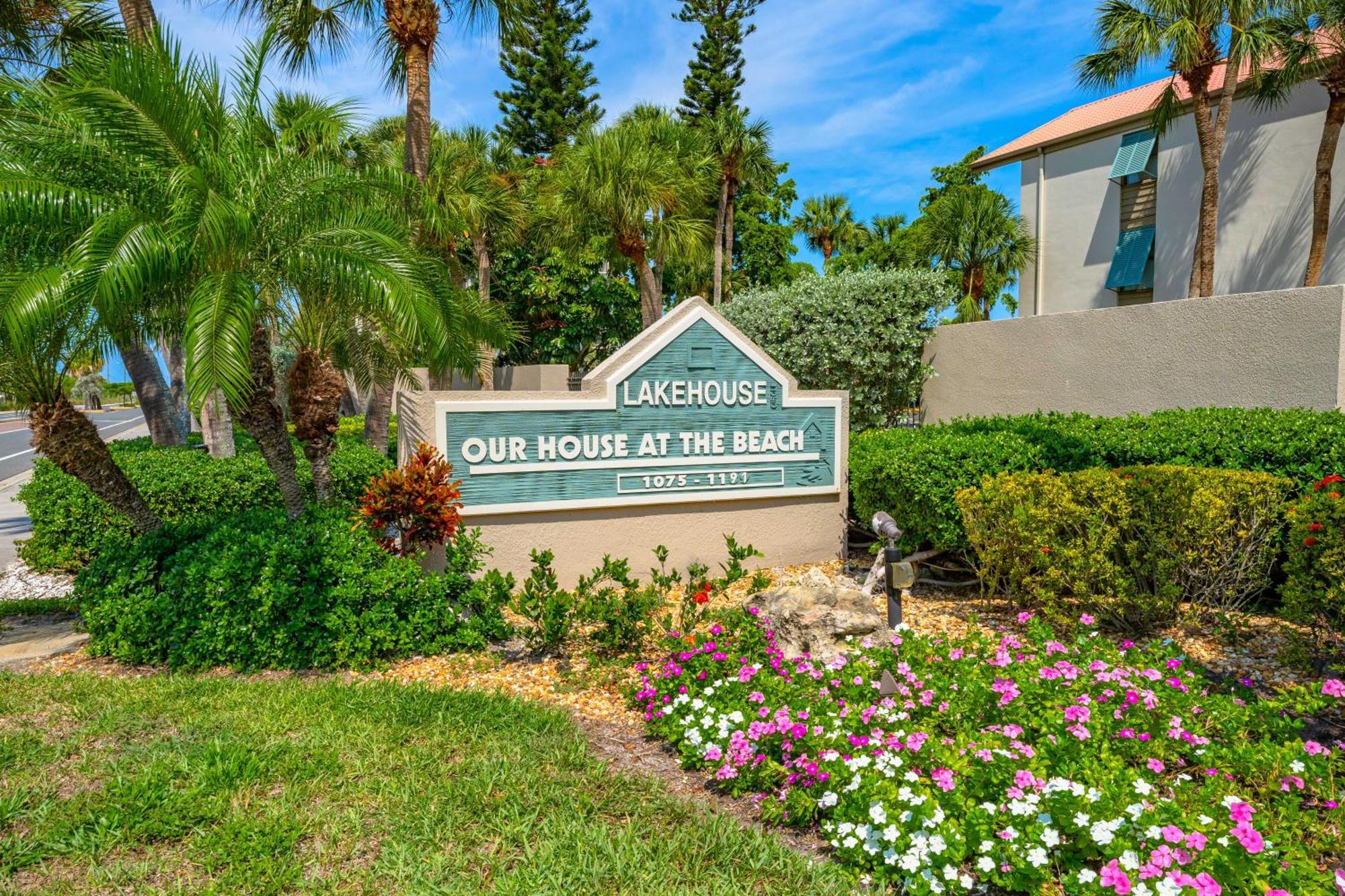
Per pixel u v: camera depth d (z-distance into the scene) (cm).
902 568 449
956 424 933
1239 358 814
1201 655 521
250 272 589
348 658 540
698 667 468
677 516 745
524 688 501
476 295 975
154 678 514
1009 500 581
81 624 654
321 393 694
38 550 878
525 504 678
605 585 705
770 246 3494
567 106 3425
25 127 526
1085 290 1997
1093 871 268
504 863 298
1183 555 540
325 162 659
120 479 617
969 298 2514
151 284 517
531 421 679
